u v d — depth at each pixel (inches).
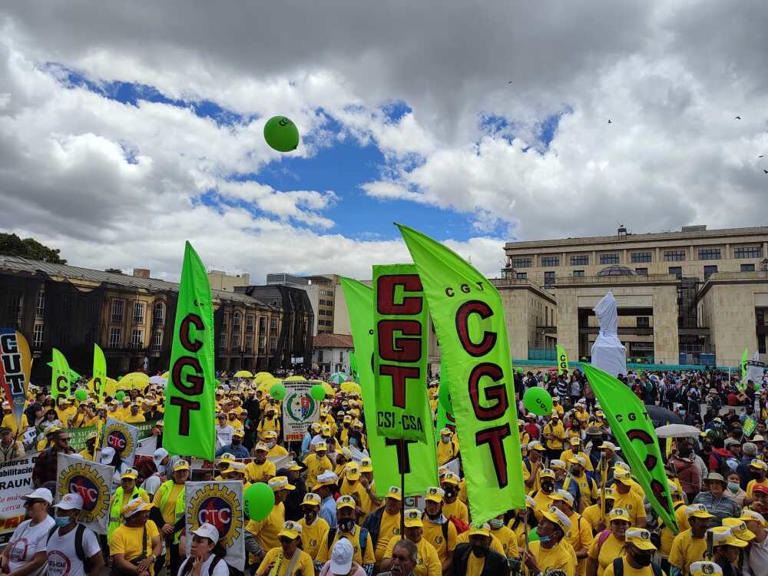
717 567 200.7
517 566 233.6
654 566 223.1
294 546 230.4
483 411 210.8
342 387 856.9
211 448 301.7
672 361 2287.2
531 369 2260.1
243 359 2479.1
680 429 364.8
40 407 596.4
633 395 285.9
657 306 2348.7
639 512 296.7
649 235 3410.4
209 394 307.3
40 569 225.1
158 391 788.6
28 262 1702.8
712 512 278.8
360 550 247.6
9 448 394.3
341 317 4382.4
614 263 3486.7
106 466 235.0
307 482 393.7
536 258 3661.4
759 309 2456.9
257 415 659.4
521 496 210.2
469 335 215.5
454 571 225.6
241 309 2476.6
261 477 361.7
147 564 243.1
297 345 2640.3
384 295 245.4
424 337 237.1
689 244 3329.2
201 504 232.4
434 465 266.8
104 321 1732.3
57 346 1496.1
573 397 1053.8
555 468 341.1
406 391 237.9
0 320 1363.2
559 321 2481.5
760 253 3198.8
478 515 201.6
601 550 240.5
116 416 573.9
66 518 222.7
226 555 227.9
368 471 330.3
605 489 315.3
